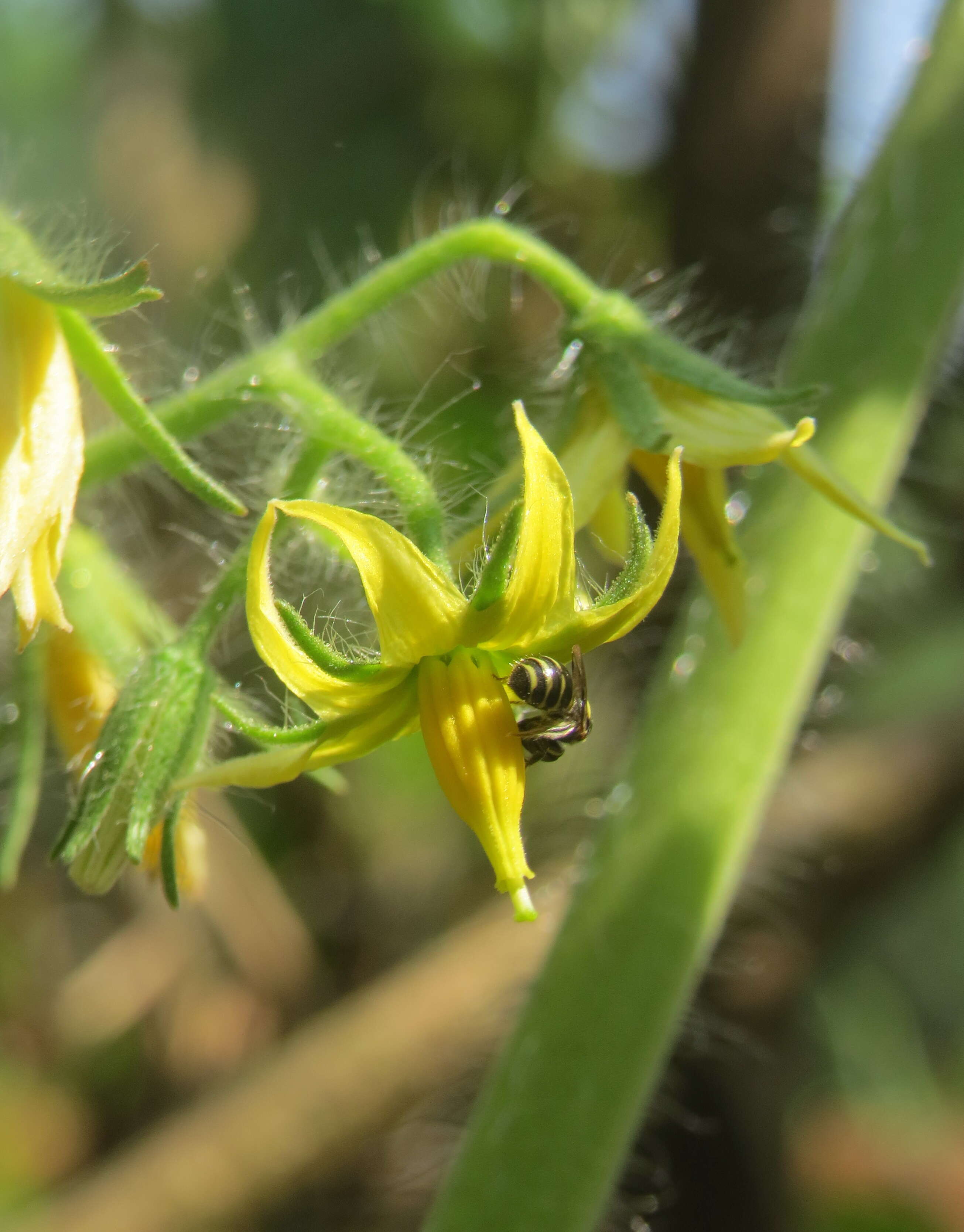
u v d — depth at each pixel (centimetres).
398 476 10
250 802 22
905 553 19
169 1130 19
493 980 17
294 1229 17
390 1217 17
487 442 16
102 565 12
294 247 22
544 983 11
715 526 11
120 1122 22
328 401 11
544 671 9
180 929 22
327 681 9
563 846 15
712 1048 17
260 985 21
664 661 12
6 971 23
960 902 25
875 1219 24
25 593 10
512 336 18
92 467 11
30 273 10
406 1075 17
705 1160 17
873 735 18
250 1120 17
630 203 21
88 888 10
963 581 20
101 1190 18
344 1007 19
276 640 9
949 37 12
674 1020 11
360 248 22
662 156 20
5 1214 22
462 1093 17
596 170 21
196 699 10
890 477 12
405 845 22
